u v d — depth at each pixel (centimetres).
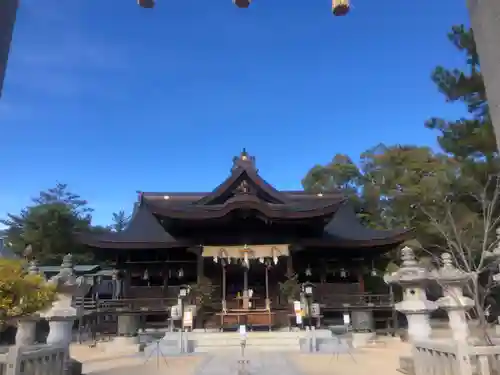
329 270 3022
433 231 2719
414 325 1346
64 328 1266
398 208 3756
